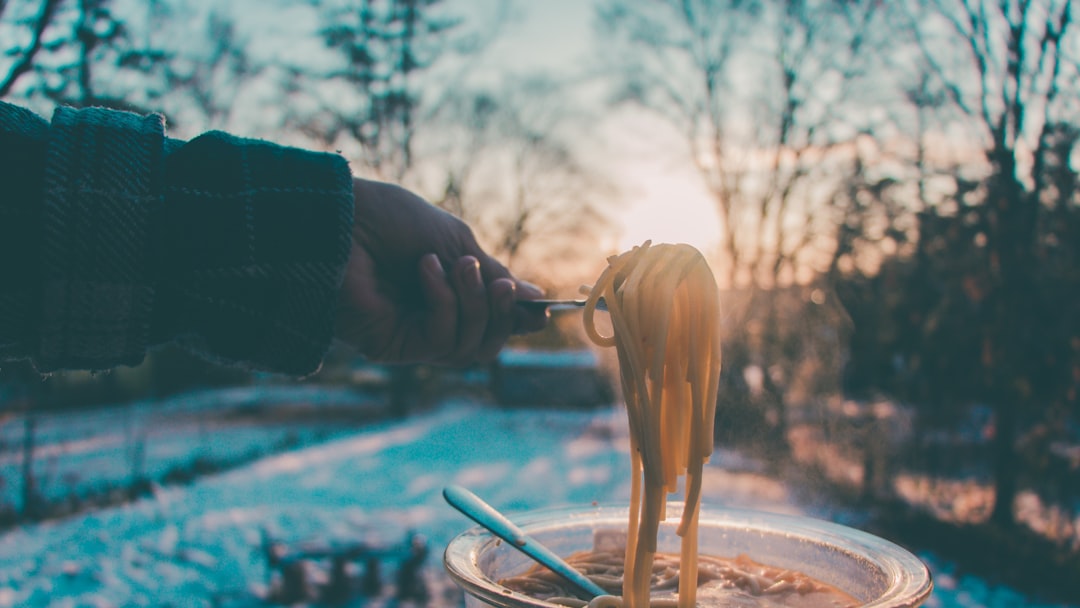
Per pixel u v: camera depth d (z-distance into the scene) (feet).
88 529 27.22
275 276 3.64
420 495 34.58
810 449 33.19
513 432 59.26
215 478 39.17
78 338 3.34
